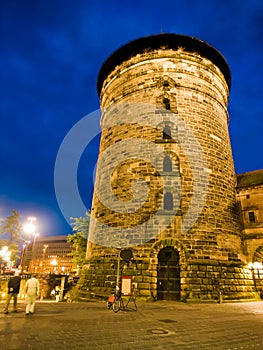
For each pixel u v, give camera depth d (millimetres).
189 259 15141
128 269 15523
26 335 6699
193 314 10539
